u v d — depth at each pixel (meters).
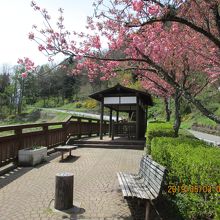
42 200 5.78
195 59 10.05
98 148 14.38
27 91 100.69
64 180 5.31
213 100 35.09
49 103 103.06
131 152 13.09
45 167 9.02
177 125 11.03
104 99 16.84
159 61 9.23
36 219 4.82
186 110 47.19
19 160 9.14
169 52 9.01
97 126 21.34
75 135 16.50
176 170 5.04
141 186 5.50
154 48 7.52
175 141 6.86
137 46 6.54
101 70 8.22
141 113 19.33
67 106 89.56
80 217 4.98
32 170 8.53
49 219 4.84
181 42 8.66
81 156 11.44
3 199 5.79
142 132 20.19
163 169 4.75
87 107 79.19
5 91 93.94
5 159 8.47
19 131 9.34
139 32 6.70
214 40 5.20
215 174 3.74
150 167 5.61
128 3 6.25
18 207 5.36
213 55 9.19
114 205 5.62
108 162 10.27
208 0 5.38
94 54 7.75
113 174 8.30
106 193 6.38
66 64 8.02
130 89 16.14
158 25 7.16
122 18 6.62
